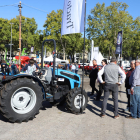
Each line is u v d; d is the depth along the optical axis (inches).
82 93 203.5
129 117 195.6
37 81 186.1
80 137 142.6
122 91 375.9
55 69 211.0
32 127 160.6
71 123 174.1
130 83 202.4
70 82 218.1
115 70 189.6
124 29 1587.1
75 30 211.2
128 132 155.6
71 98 199.8
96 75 313.6
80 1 205.6
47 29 1678.2
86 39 1814.7
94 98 292.2
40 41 1883.6
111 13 1581.0
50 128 159.5
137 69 185.9
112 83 190.1
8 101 160.9
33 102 177.8
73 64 904.3
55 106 237.5
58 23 1668.3
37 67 289.9
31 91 175.6
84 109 211.3
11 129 154.7
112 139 140.6
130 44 1686.8
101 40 1667.1
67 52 1969.7
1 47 1895.9
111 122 181.0
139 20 1626.5
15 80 167.6
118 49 606.2
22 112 170.4
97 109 230.4
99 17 1588.3
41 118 185.9
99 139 139.9
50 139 137.1
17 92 171.6
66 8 222.8
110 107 241.9
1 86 176.1
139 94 189.2
